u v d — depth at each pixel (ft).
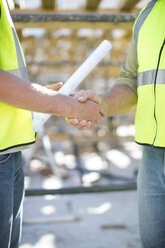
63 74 24.75
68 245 9.03
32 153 17.88
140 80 4.70
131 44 5.31
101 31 20.31
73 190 7.15
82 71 4.68
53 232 9.84
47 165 16.98
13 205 4.27
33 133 3.96
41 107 3.79
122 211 11.45
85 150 20.83
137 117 4.79
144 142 4.57
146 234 4.84
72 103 4.38
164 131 4.27
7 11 3.89
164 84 4.26
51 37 22.03
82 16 7.07
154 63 4.39
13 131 3.78
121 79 5.57
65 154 20.33
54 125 22.16
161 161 4.58
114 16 7.29
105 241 9.25
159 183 4.64
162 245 4.78
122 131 24.94
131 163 18.88
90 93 4.87
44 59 24.81
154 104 4.39
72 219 10.66
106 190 7.25
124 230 9.94
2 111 3.71
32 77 23.97
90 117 4.78
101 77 23.77
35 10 13.03
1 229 3.85
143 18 4.81
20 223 4.52
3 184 3.81
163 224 4.68
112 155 20.67
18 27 11.99
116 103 5.28
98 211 11.49
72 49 23.75
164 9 4.46
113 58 23.54
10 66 3.77
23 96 3.59
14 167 4.04
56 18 7.04
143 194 4.84
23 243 9.14
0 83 3.45
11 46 3.78
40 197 12.87
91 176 15.89
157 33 4.42
